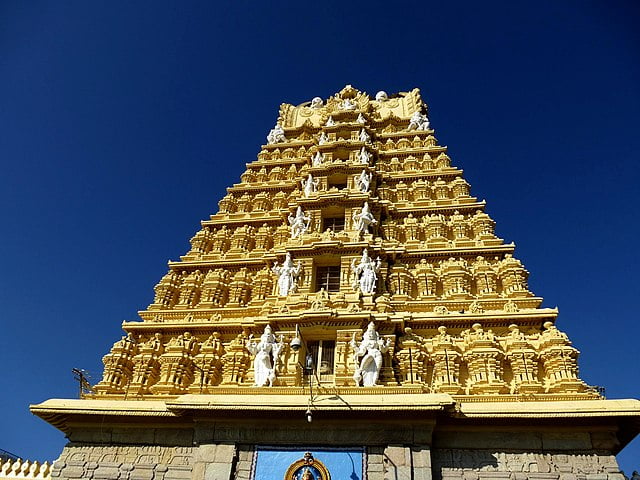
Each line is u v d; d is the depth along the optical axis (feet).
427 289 87.04
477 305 81.87
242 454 61.46
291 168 122.01
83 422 69.36
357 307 80.38
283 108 145.89
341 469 58.59
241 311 89.15
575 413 58.39
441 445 61.93
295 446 61.00
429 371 75.25
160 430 68.08
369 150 118.42
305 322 77.97
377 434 60.08
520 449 60.39
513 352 73.41
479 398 68.08
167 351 82.89
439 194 106.42
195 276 97.40
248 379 77.46
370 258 89.51
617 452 63.77
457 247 92.84
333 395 61.57
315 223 100.17
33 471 77.41
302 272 89.51
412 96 140.05
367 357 70.74
